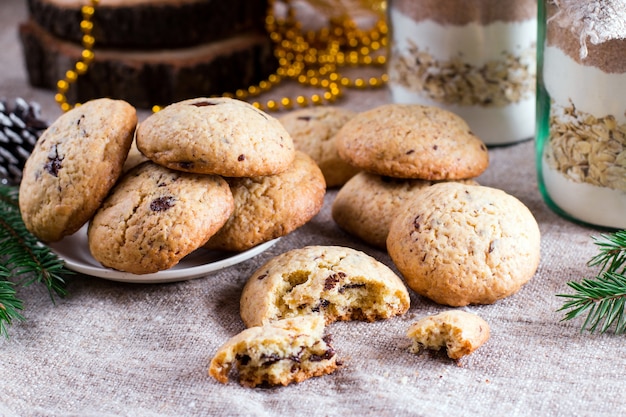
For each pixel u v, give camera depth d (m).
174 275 0.56
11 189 0.63
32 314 0.56
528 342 0.54
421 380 0.52
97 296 0.57
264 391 0.52
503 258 0.55
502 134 0.69
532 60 0.68
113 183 0.57
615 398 0.50
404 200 0.60
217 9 0.76
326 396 0.51
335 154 0.66
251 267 0.59
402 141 0.60
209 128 0.56
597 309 0.53
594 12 0.56
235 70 0.78
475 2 0.65
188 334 0.55
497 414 0.50
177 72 0.75
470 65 0.67
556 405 0.50
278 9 0.90
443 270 0.55
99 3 0.74
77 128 0.57
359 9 0.86
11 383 0.52
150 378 0.52
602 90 0.57
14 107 0.68
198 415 0.50
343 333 0.54
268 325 0.52
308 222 0.63
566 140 0.60
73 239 0.60
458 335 0.52
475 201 0.56
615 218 0.60
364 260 0.56
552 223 0.62
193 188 0.56
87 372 0.53
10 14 1.00
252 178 0.58
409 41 0.69
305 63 0.82
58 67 0.77
